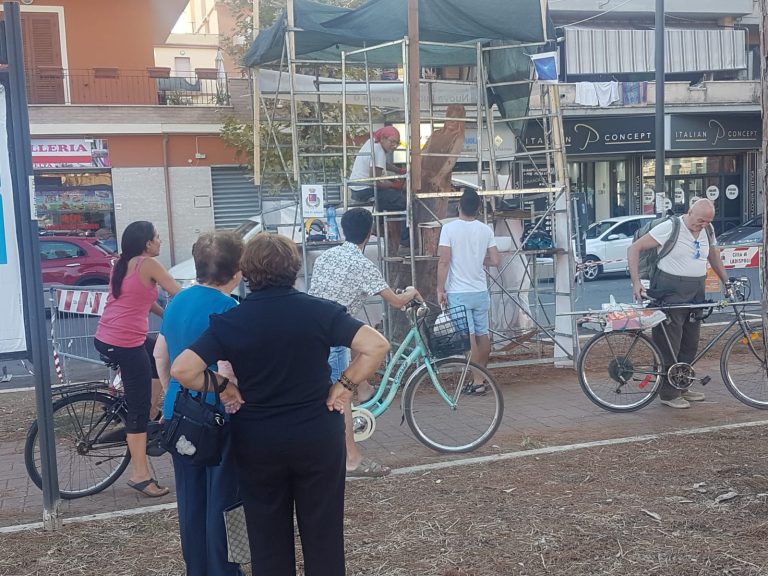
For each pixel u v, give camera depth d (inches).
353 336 124.3
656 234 268.4
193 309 147.6
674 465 213.9
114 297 197.8
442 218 339.9
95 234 832.9
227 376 134.2
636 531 171.6
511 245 358.0
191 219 854.5
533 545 166.1
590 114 973.8
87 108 807.7
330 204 395.5
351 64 431.8
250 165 749.9
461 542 168.9
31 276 178.4
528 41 351.6
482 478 209.5
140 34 856.3
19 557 168.6
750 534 167.8
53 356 384.8
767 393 280.1
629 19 1042.1
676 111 1003.9
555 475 209.9
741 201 1107.9
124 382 201.0
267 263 125.6
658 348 276.8
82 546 173.9
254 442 122.2
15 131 174.6
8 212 187.3
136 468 205.3
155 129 828.6
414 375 234.2
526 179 530.3
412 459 230.5
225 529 132.4
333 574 126.3
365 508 190.1
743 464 211.3
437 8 343.9
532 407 290.2
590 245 778.8
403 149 420.8
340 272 211.2
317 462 123.6
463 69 484.1
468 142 446.3
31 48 832.9
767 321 182.9
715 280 392.2
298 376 122.6
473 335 293.9
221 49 931.3
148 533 180.5
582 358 277.1
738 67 1032.8
